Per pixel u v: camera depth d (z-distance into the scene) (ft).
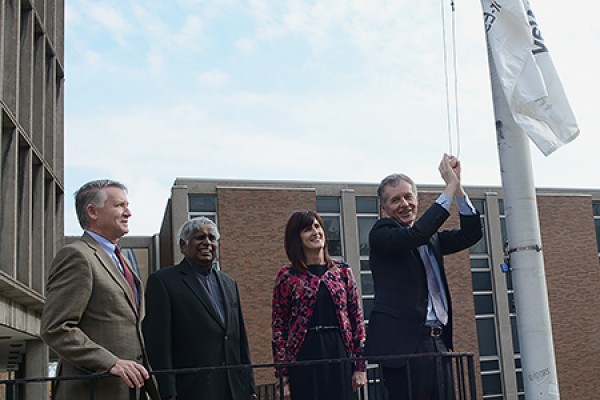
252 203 89.51
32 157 59.57
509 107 18.03
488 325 96.07
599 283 100.68
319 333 16.48
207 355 16.48
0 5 47.44
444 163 16.49
